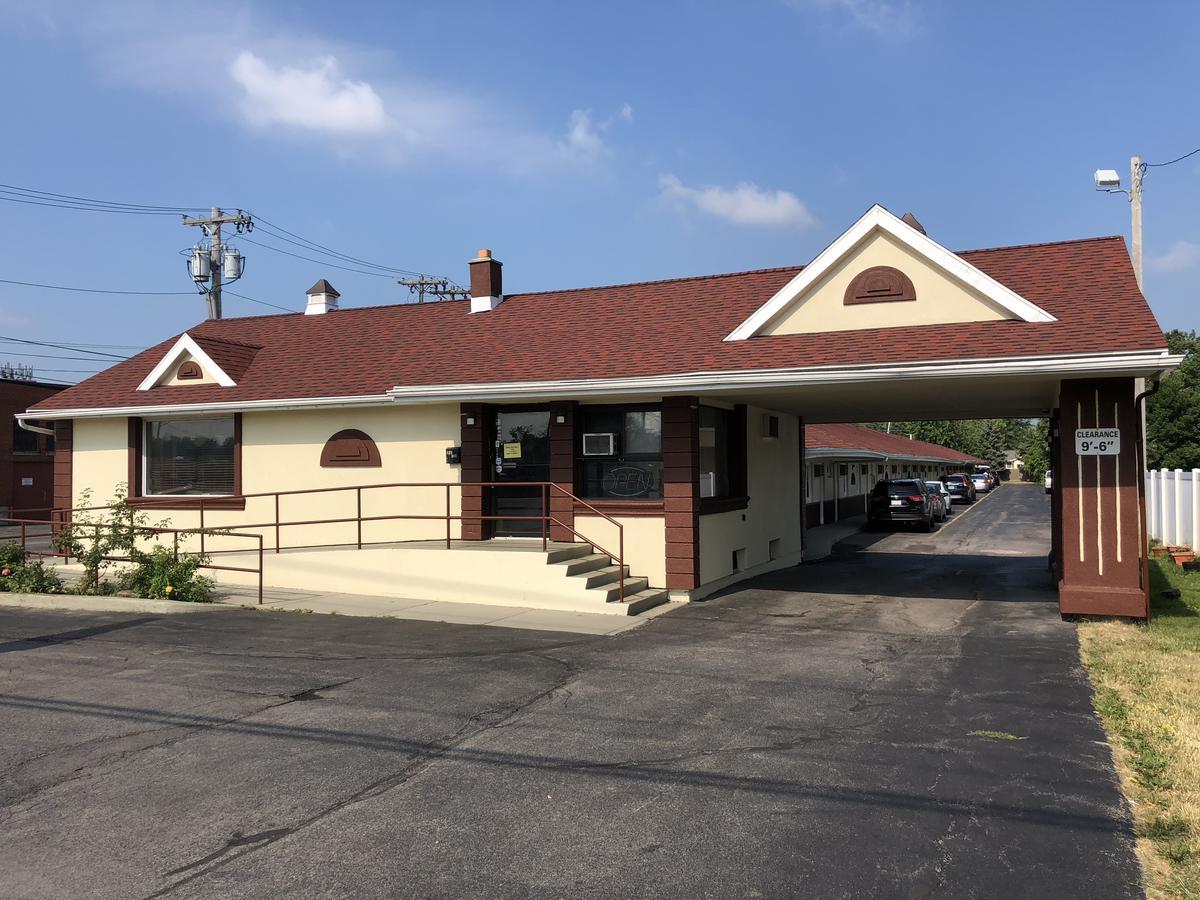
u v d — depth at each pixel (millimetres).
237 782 5602
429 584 12969
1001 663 8859
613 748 6230
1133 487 10977
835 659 9078
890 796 5352
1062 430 11211
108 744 6332
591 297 17109
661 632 10625
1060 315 11617
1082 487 11156
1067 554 11266
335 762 5953
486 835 4828
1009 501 51969
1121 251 13047
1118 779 5602
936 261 12273
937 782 5574
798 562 20031
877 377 11469
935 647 9688
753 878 4344
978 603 13031
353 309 19766
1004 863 4484
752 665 8789
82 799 5340
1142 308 11305
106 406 16672
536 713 7074
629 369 13195
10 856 4598
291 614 11680
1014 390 13102
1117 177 18078
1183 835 4750
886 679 8211
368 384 15156
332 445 15516
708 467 14953
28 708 7223
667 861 4523
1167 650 9336
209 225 30312
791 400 15406
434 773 5750
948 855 4574
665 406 13406
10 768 5863
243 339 19078
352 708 7207
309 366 16688
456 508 14672
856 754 6105
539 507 14492
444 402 14547
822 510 32188
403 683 8016
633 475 13945
